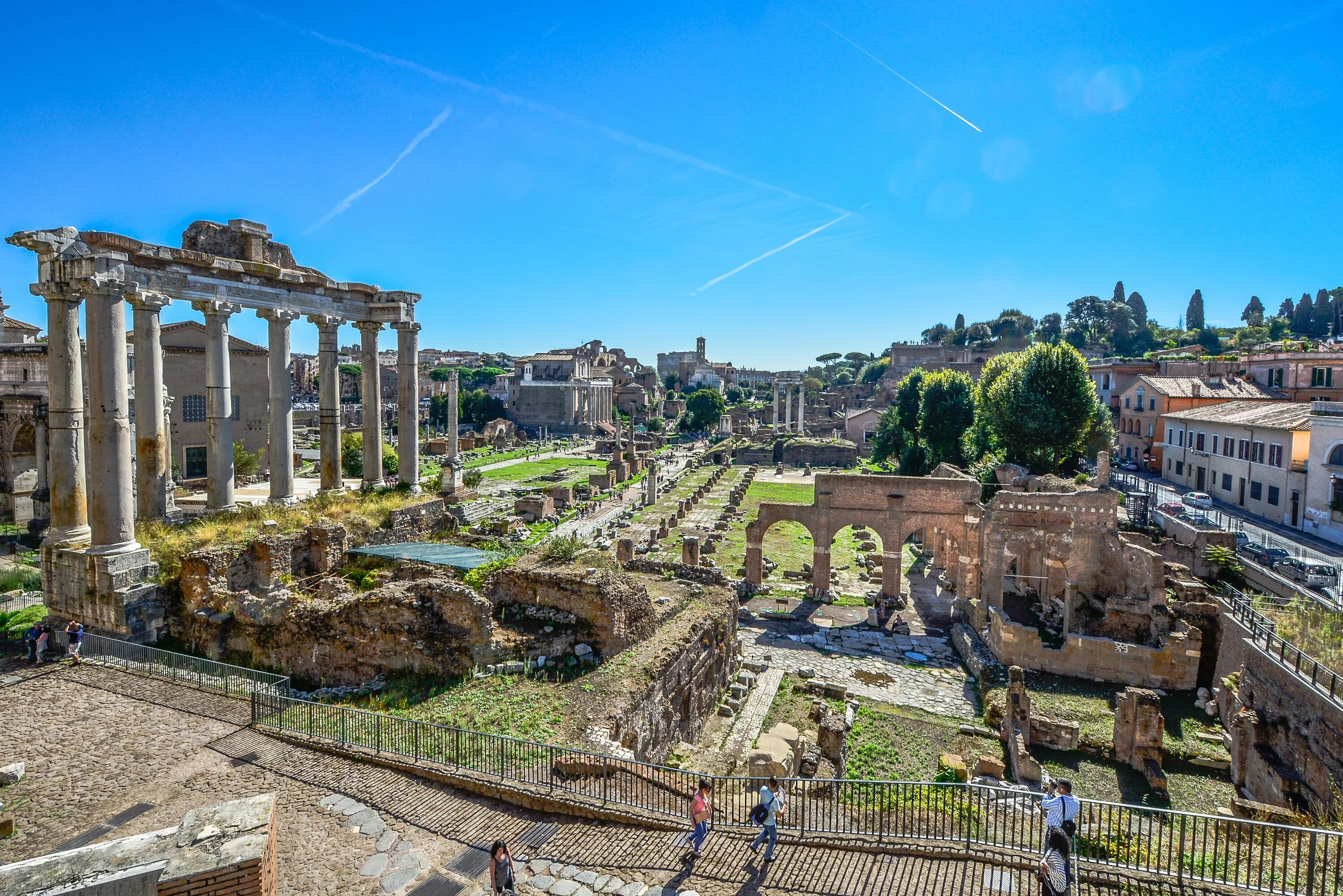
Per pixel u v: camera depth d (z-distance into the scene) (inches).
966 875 495.5
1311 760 824.3
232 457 1253.1
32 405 1797.5
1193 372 3447.3
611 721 730.2
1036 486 2022.6
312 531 1125.7
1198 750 1023.6
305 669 887.7
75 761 645.9
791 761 877.2
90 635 906.1
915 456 3299.7
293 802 582.2
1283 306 6722.4
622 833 550.0
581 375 7421.3
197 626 957.8
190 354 2476.6
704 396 6835.6
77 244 981.2
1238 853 482.3
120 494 969.5
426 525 1427.2
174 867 349.4
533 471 3922.2
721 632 1123.9
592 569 970.1
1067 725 1016.2
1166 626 1278.3
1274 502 2030.0
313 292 1406.3
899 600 1667.1
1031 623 1517.0
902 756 984.3
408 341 1556.3
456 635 856.3
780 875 496.1
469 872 501.4
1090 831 527.2
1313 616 1002.7
